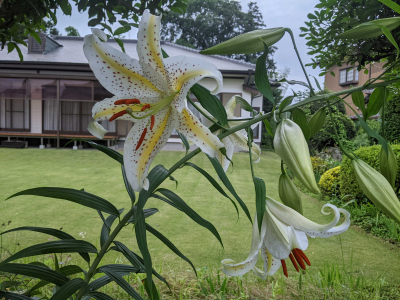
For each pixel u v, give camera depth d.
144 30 0.72
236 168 9.05
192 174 7.98
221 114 0.79
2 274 1.46
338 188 5.86
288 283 2.75
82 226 4.16
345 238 4.02
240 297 2.48
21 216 4.51
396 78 0.89
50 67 11.34
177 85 0.76
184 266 3.11
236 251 3.52
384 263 3.33
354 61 2.51
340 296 2.51
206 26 23.75
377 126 9.63
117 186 6.63
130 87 0.77
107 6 2.15
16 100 12.59
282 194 0.91
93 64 0.74
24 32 2.66
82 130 12.84
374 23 0.73
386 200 0.80
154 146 0.80
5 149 11.50
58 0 2.20
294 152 0.76
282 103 0.82
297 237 0.87
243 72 11.18
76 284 0.96
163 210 4.95
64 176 7.53
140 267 1.04
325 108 0.91
